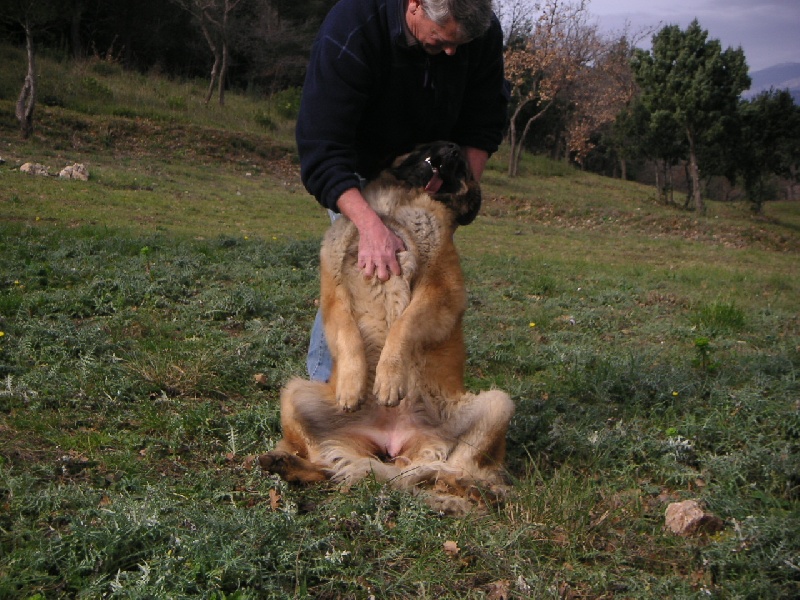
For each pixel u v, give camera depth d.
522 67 30.66
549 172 34.16
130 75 30.81
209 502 3.15
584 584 2.77
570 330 7.62
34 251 8.67
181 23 36.75
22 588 2.45
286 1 39.62
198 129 25.56
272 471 3.38
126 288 7.04
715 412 4.55
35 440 3.69
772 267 17.16
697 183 26.91
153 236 10.76
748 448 4.05
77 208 13.68
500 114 4.39
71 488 3.10
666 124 27.02
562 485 3.29
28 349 4.97
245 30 36.09
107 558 2.59
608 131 41.31
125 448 3.70
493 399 3.66
